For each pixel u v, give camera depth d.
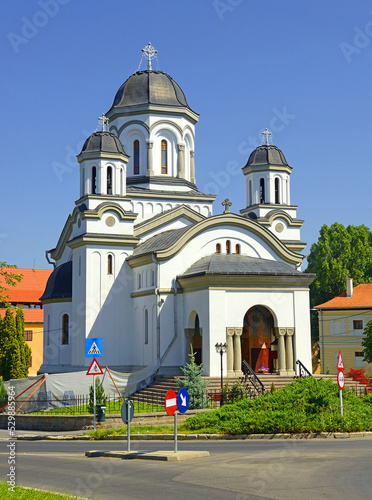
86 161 48.44
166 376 41.00
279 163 53.84
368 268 83.81
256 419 26.94
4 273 44.50
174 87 54.47
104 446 25.69
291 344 41.12
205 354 39.66
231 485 16.31
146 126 52.38
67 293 49.81
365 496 14.66
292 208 54.03
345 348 66.00
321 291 83.81
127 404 22.83
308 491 15.36
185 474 17.95
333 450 21.91
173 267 43.19
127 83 54.44
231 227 45.16
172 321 42.78
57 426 33.47
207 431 27.28
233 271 40.00
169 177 52.84
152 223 50.16
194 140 55.09
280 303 41.09
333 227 86.31
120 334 46.88
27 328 74.12
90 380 39.91
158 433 27.86
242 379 38.22
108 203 47.34
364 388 39.84
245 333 42.41
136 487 16.38
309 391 29.30
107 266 47.09
